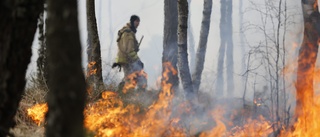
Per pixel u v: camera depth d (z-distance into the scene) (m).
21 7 5.30
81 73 4.18
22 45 5.39
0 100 5.41
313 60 12.22
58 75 4.12
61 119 4.17
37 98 10.92
